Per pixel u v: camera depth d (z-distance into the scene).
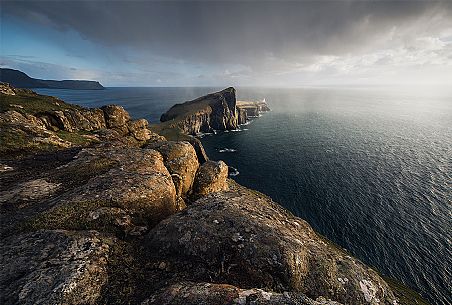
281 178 93.88
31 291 8.31
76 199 14.28
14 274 8.99
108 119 53.78
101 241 11.38
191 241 11.41
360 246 56.34
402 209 70.38
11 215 13.38
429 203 73.25
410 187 84.12
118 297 9.10
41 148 28.70
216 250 11.00
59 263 9.58
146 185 16.52
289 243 11.50
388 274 48.88
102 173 19.77
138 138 55.50
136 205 15.00
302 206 73.31
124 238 12.77
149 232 12.86
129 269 10.46
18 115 38.31
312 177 94.00
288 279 10.25
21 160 22.50
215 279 10.05
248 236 11.51
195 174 28.42
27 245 10.47
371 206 72.31
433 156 121.69
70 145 33.12
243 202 15.90
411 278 47.88
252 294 7.96
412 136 169.62
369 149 133.50
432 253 53.78
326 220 66.06
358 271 12.17
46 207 13.81
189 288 8.52
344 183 88.25
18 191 16.41
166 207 16.36
